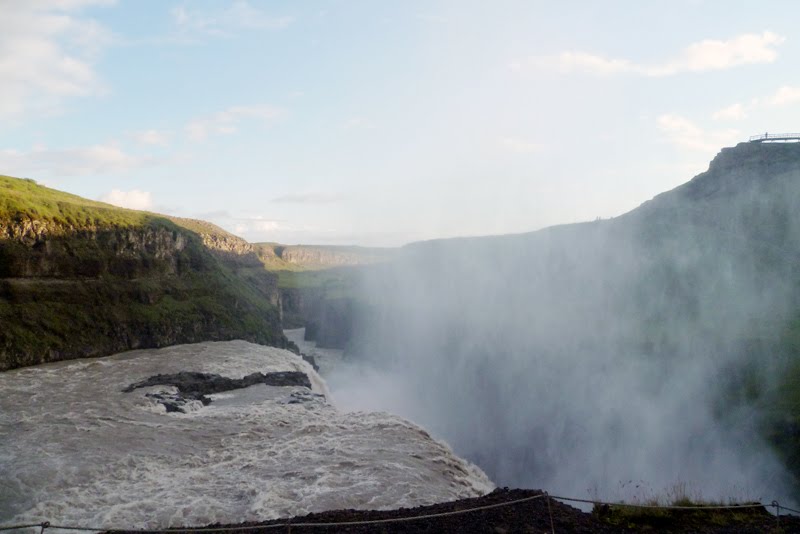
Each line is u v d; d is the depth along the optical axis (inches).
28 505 828.0
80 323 2377.0
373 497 831.7
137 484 915.4
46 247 2431.1
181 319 2940.5
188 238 3668.8
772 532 490.9
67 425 1285.7
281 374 2074.3
